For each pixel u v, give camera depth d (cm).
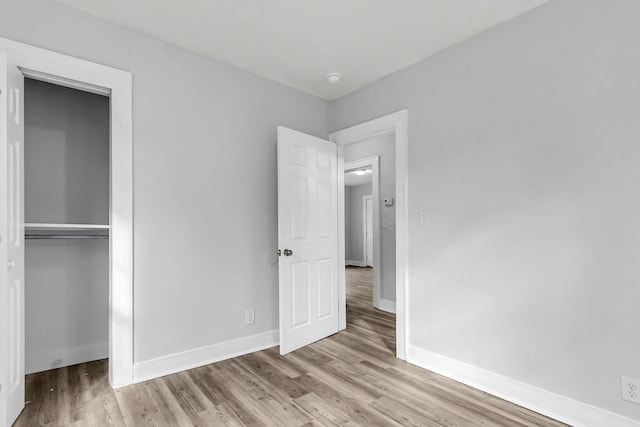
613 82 180
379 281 459
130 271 235
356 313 434
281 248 292
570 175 195
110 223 234
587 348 188
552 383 200
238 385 236
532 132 211
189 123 267
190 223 265
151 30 242
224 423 191
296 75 310
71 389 229
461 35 244
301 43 258
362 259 989
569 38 196
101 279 286
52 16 210
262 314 308
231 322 287
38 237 242
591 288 187
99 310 284
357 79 316
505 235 223
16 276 192
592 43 188
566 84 197
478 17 223
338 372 259
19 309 197
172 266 256
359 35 246
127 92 236
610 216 181
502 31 228
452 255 253
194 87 270
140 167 243
